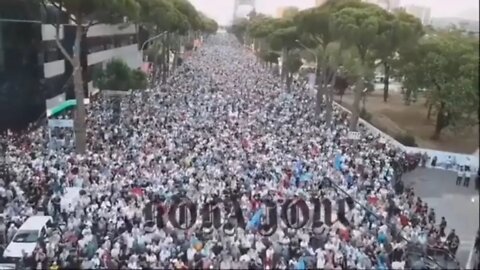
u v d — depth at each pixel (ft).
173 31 192.54
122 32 193.36
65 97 143.02
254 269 50.93
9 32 112.68
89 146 92.84
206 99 145.89
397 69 76.84
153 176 73.61
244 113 125.90
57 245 55.36
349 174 74.43
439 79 60.03
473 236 51.49
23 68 117.19
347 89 121.60
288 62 165.89
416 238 53.93
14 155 85.87
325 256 52.11
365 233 56.95
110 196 66.08
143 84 139.95
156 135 98.43
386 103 82.94
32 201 67.05
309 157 84.89
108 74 134.31
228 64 242.78
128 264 51.06
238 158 83.76
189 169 77.30
